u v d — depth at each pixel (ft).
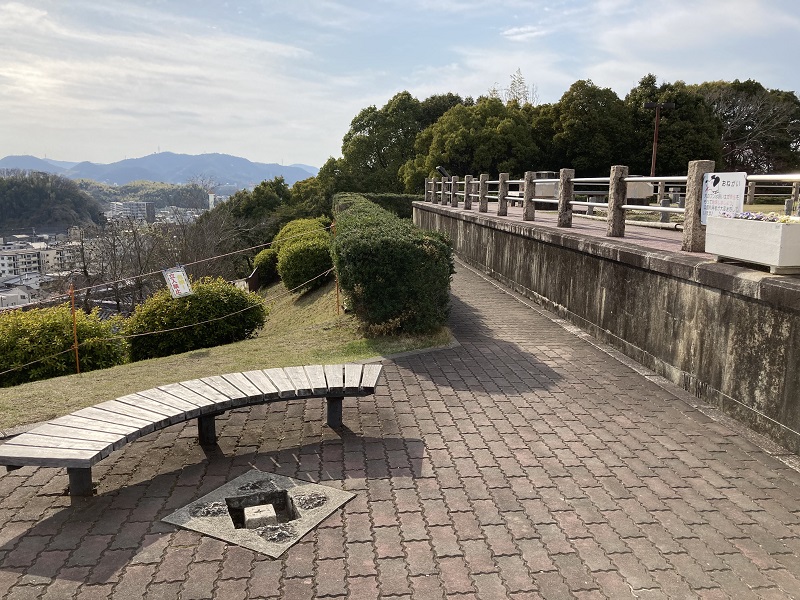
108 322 34.47
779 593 9.77
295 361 24.39
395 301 26.94
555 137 113.39
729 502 12.78
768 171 136.87
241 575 10.09
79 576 10.03
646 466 14.44
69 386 21.74
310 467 14.32
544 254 34.68
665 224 31.09
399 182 129.08
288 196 161.68
